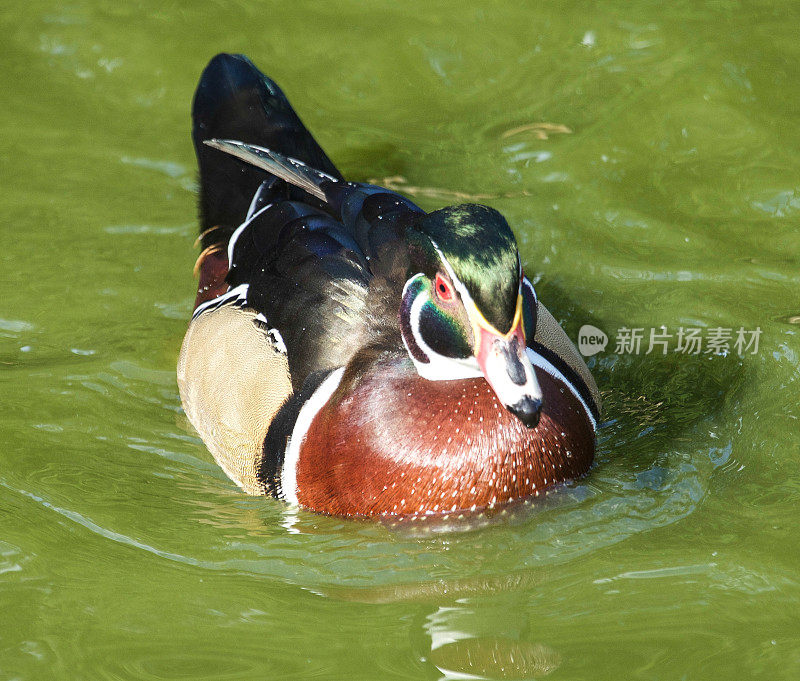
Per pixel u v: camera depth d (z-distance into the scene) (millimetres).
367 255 9555
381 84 15203
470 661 7871
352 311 9445
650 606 8352
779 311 11789
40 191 13523
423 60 15531
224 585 8773
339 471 9312
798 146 13859
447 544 9242
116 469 10227
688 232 12828
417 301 8875
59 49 15727
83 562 8992
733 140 14008
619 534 9227
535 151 14008
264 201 11062
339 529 9469
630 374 11227
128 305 12133
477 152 14031
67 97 14984
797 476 9820
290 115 12062
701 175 13570
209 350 10430
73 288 12305
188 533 9414
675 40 15516
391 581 8836
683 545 9031
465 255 8266
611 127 14281
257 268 10312
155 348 11688
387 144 14219
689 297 12031
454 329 8594
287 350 9734
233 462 10117
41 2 16438
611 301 12039
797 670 7648
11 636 8180
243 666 7871
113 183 13672
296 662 7906
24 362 11414
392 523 9422
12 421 10688
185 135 14438
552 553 9062
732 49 15258
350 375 9344
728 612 8250
